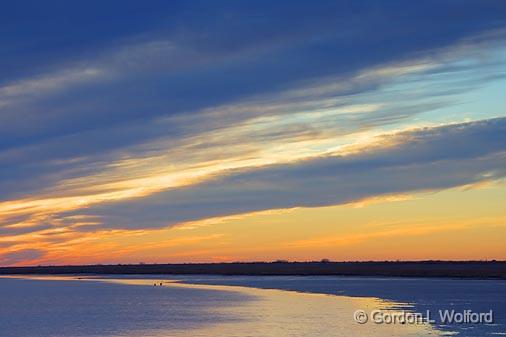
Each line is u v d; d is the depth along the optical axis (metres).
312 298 63.47
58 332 41.81
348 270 150.38
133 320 47.31
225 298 67.06
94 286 106.12
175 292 80.88
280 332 39.31
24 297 76.50
